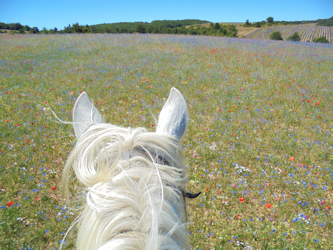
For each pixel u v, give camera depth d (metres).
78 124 1.38
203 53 16.00
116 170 0.93
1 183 3.95
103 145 1.06
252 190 3.98
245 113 6.88
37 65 12.48
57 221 3.24
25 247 2.91
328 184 4.13
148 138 1.10
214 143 5.42
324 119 6.42
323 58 14.95
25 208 3.49
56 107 7.12
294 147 5.18
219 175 4.34
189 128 5.91
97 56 14.88
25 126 5.77
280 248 2.95
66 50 17.06
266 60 13.80
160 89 8.88
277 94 8.41
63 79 9.91
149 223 0.75
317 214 3.46
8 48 17.70
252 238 3.13
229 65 12.62
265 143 5.34
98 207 0.81
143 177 0.90
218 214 3.49
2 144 5.06
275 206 3.63
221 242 3.10
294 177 4.21
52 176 4.24
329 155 4.89
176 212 0.92
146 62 13.16
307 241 3.06
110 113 6.80
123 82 9.50
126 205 0.80
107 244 0.66
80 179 0.96
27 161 4.49
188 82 9.80
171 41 22.62
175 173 1.05
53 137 5.36
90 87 8.98
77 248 0.85
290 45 21.61
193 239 3.06
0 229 3.09
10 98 7.64
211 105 7.43
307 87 9.15
